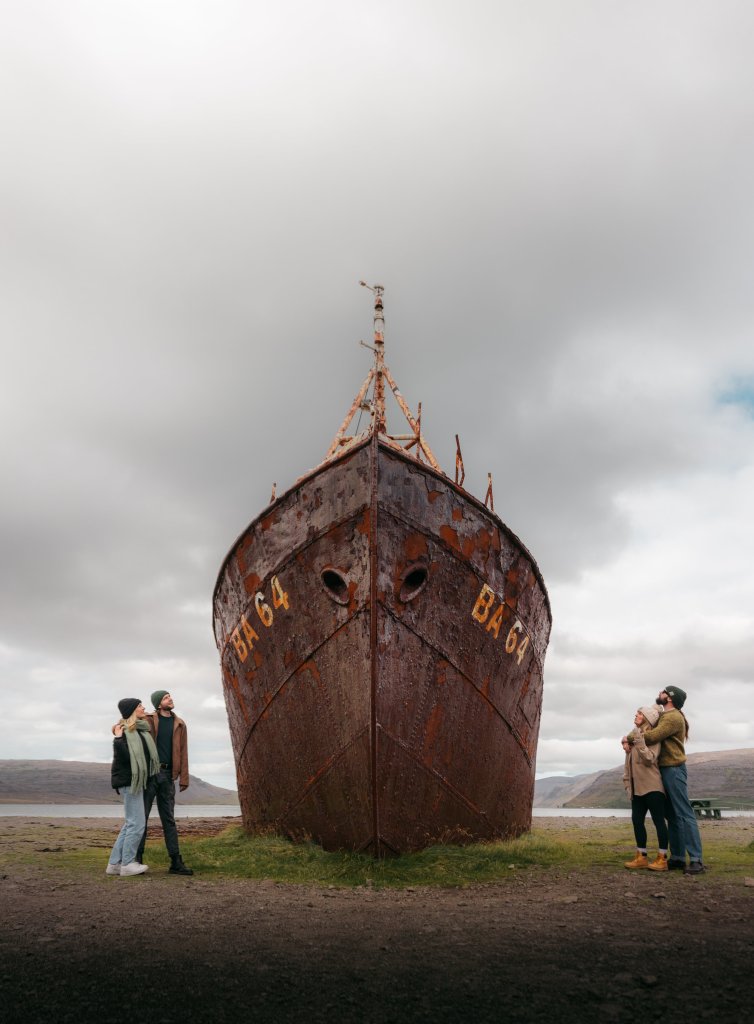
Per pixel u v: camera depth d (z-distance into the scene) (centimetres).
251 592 866
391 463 764
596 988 300
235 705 960
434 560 779
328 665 766
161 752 690
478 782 799
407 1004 284
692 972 319
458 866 664
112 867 656
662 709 689
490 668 823
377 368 1294
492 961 344
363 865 674
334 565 768
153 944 378
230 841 875
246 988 303
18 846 926
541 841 843
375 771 713
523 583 884
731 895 507
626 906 476
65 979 314
